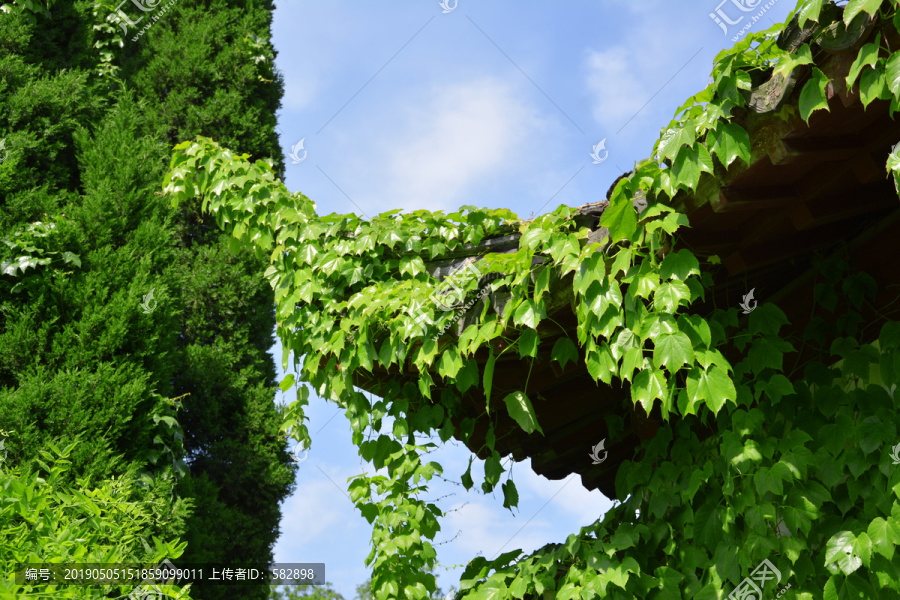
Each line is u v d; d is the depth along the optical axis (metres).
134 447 4.87
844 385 3.30
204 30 9.49
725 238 3.01
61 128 5.97
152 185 6.07
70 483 4.33
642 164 2.59
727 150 2.37
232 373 7.71
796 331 3.60
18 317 4.82
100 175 5.85
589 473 5.33
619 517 3.91
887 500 2.83
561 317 3.41
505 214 3.95
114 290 5.29
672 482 3.64
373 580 3.78
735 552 3.16
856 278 3.32
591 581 3.42
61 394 4.58
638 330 2.63
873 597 2.75
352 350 3.85
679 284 2.58
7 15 6.18
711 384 2.44
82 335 4.89
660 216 2.68
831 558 2.83
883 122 2.40
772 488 3.02
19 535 3.20
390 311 3.71
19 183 5.45
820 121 2.34
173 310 5.65
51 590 3.04
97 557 3.42
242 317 8.21
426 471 3.77
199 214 8.55
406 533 3.71
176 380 7.32
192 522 6.36
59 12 6.79
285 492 7.59
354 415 4.07
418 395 4.09
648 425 4.27
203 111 8.85
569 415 4.73
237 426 7.53
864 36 2.01
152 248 5.67
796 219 2.84
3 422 4.35
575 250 2.90
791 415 3.28
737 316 3.52
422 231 4.07
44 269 5.00
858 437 2.96
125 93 6.74
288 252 4.43
